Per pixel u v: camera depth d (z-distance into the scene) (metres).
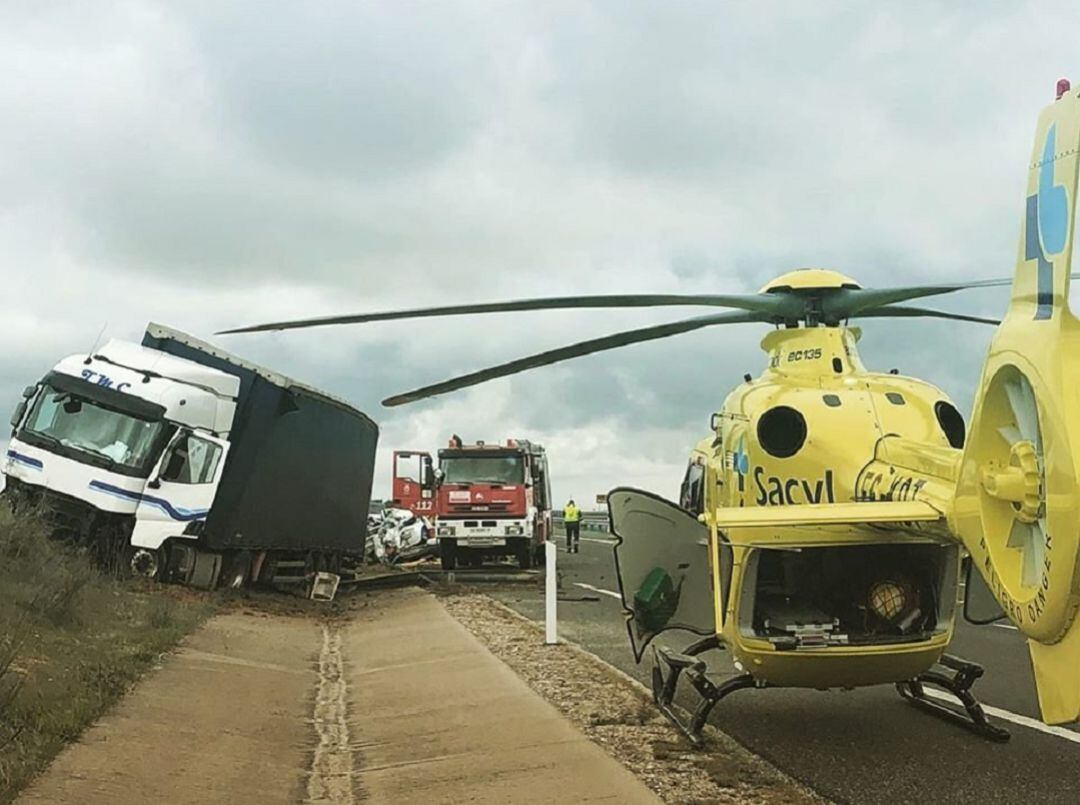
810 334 7.98
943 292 7.69
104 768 6.26
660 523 8.10
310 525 19.45
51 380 16.05
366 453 23.42
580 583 23.31
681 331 8.52
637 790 6.17
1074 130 4.02
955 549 7.05
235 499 16.52
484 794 6.34
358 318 8.20
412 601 19.36
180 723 7.72
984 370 4.82
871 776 6.80
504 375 9.03
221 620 13.91
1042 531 4.38
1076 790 6.48
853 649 6.90
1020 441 4.62
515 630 14.03
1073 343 4.05
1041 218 4.27
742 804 6.05
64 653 9.04
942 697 9.37
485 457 27.61
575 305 7.98
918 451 6.49
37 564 12.17
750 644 7.04
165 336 17.52
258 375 17.12
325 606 18.38
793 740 7.78
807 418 7.37
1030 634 4.40
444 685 10.10
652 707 8.65
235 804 6.14
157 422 15.62
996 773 6.87
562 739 7.49
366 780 6.97
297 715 8.94
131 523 15.52
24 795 5.55
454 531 27.27
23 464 15.64
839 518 6.17
